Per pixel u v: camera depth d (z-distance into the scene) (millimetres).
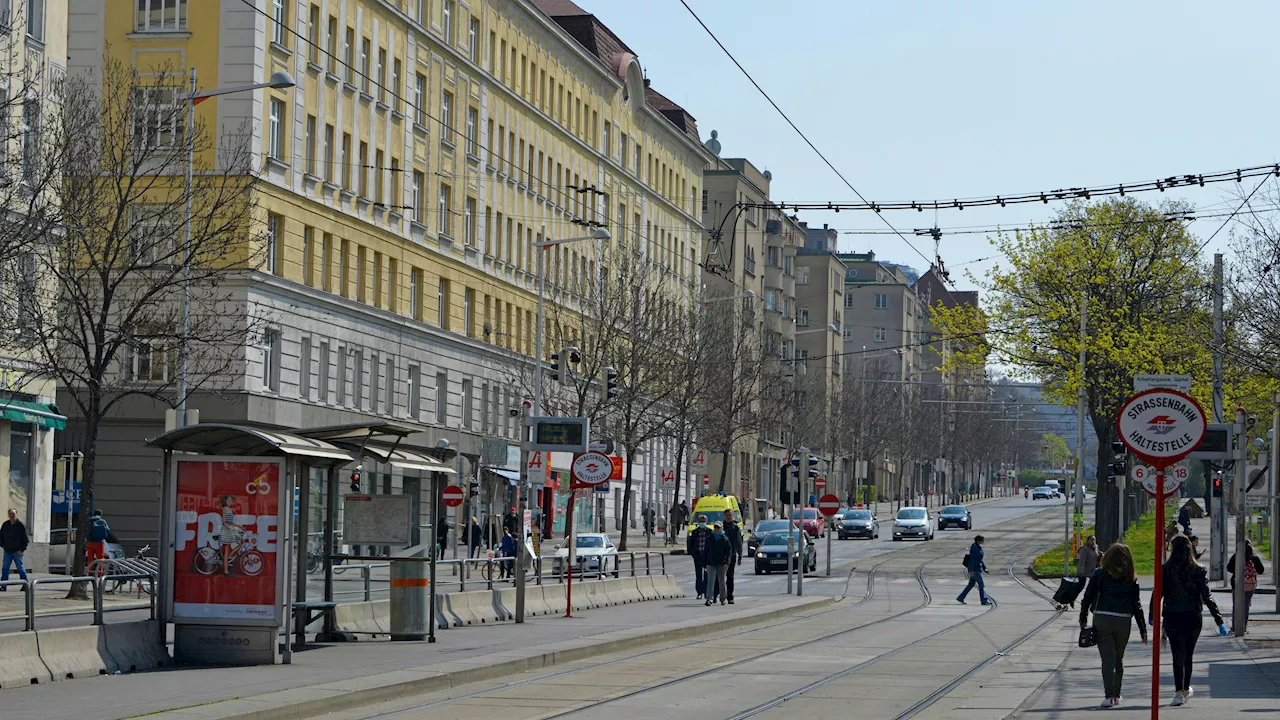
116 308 47281
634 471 94000
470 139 71000
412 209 65062
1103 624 18109
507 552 52875
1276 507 37938
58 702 16797
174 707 16406
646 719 17562
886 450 144375
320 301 56500
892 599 44844
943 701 19453
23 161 35812
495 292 74688
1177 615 18328
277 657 21422
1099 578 18234
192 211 43844
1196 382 60312
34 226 33844
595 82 88312
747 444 121938
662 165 100875
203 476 21391
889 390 139375
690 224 107125
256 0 51750
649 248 97875
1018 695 20062
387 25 62625
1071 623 35219
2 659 18156
